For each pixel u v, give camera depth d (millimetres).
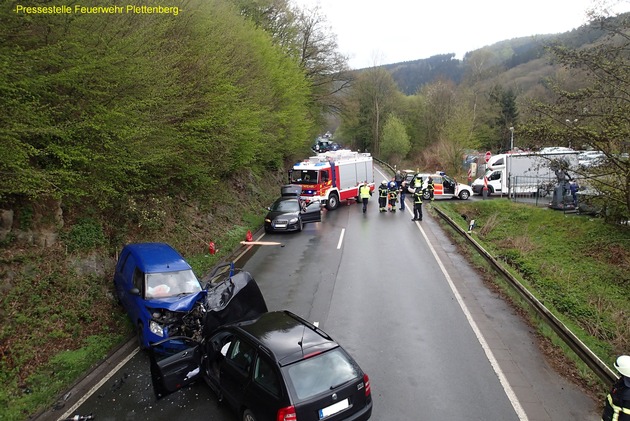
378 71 76562
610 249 17000
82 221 11758
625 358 5406
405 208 27938
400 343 9195
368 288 12633
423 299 11734
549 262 16531
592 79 16734
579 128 16141
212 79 14992
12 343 8250
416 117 73938
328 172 27594
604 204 18922
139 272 9773
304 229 21672
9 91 7898
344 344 9141
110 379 7957
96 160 10273
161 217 15180
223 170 19844
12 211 9961
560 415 6832
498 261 14805
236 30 20422
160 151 11945
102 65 8984
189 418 6781
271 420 5707
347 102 50688
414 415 6793
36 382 7621
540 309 10203
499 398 7254
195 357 7453
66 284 10117
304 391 5691
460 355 8688
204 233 17281
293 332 6715
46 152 9000
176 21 14086
